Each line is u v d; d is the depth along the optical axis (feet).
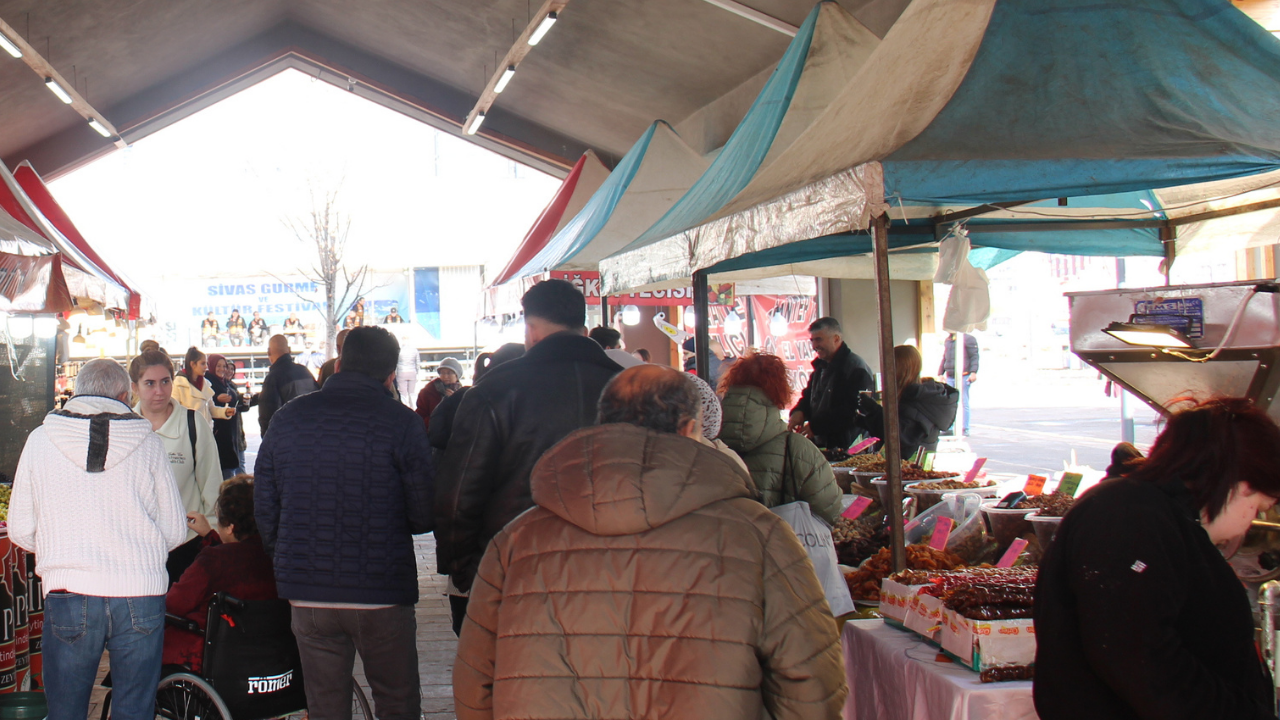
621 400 5.63
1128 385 10.68
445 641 17.78
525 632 5.23
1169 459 5.78
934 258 21.74
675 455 5.29
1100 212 15.28
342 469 9.80
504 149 54.19
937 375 38.14
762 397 12.08
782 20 29.48
